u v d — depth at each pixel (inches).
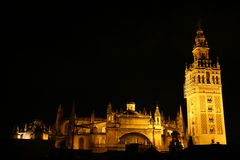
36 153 3233.3
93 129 5920.3
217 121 6195.9
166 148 5797.2
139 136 5940.0
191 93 6565.0
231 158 2516.0
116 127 5880.9
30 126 6190.9
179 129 6505.9
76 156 3518.7
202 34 6850.4
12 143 3201.3
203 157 2667.3
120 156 3457.2
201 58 6624.0
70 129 5812.0
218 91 6387.8
